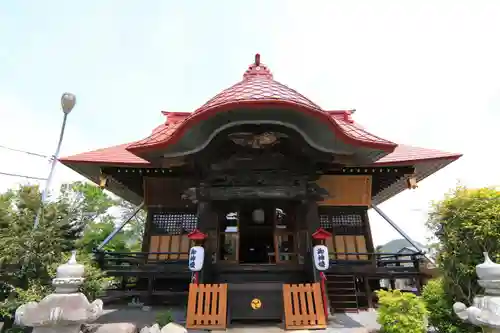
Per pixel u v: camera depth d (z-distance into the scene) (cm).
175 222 1571
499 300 524
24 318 621
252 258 1631
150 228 1556
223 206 1158
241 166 1112
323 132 998
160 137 1155
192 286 952
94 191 3133
